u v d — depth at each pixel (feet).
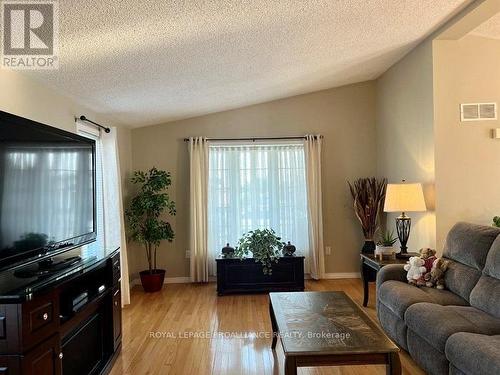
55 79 9.57
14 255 6.63
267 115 17.85
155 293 15.85
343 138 17.87
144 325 12.05
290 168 17.76
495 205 12.35
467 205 12.34
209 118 17.79
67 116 11.27
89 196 9.94
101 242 13.55
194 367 9.06
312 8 8.74
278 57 11.73
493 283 8.38
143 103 13.61
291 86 15.93
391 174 16.21
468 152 12.39
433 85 12.41
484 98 12.42
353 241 17.89
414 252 13.53
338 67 14.53
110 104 12.85
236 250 16.07
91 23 7.19
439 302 9.11
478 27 11.87
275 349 10.03
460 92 12.42
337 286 16.37
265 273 15.64
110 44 8.24
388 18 10.32
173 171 17.75
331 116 17.83
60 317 6.93
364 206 16.99
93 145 10.28
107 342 9.28
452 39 12.30
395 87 15.62
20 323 5.63
